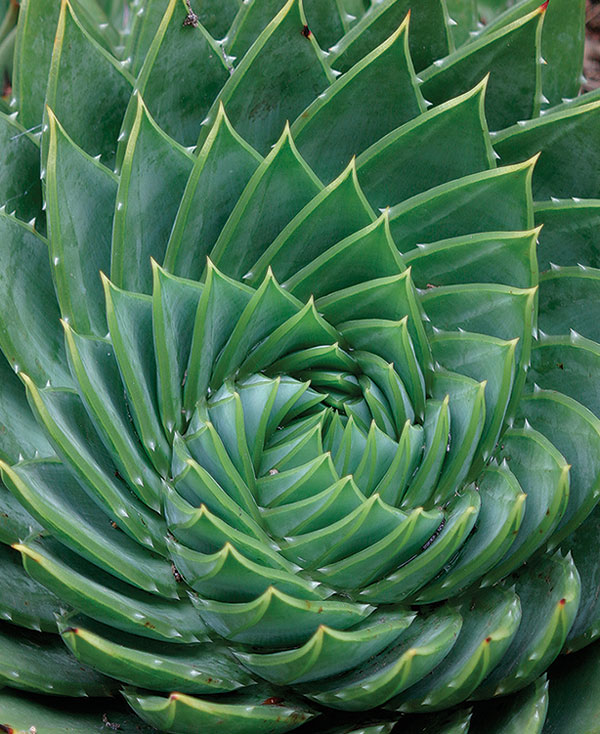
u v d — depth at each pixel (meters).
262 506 1.66
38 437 1.72
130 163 1.65
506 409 1.69
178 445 1.65
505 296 1.67
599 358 1.68
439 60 1.77
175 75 1.73
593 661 1.66
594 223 1.71
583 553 1.69
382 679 1.58
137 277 1.71
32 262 1.72
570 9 1.81
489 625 1.63
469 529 1.65
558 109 1.78
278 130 1.78
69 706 1.66
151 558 1.67
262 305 1.66
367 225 1.69
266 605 1.57
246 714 1.57
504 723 1.63
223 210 1.72
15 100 1.78
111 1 2.10
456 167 1.73
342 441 1.66
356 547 1.64
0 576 1.67
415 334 1.69
